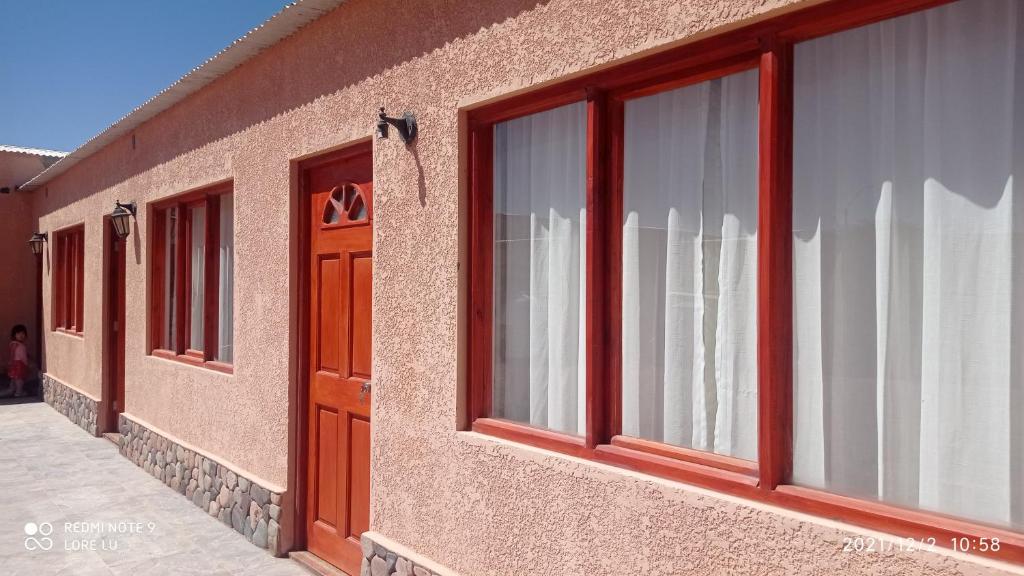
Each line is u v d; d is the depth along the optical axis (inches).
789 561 85.2
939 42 83.5
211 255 239.0
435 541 136.3
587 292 112.9
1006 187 78.8
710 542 93.1
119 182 312.3
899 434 86.7
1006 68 78.9
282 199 189.0
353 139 161.5
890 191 87.0
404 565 140.9
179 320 258.4
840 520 84.0
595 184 112.2
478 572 126.9
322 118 173.0
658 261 110.6
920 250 85.1
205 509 222.2
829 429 91.1
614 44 105.2
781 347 91.4
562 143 124.9
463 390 133.5
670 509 97.8
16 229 480.1
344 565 170.4
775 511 87.4
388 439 148.6
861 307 89.4
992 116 79.8
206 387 228.5
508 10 122.3
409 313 143.5
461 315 132.9
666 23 98.3
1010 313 78.7
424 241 139.7
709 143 104.8
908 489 85.9
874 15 83.9
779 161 91.0
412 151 143.1
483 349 134.5
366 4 157.6
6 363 478.0
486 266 135.0
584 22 109.6
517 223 132.8
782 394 91.5
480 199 133.9
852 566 80.0
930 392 84.4
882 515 80.8
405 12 145.9
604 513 106.3
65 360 405.1
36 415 397.4
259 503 192.2
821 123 92.0
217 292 238.1
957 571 72.9
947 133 83.0
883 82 87.6
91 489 247.4
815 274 92.1
